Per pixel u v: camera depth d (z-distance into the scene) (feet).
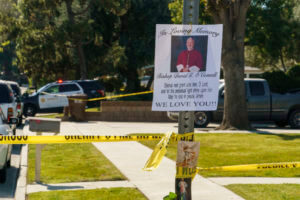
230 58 69.21
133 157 42.88
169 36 17.43
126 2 122.83
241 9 67.77
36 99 99.35
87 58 133.80
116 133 62.08
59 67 133.80
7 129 34.12
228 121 69.62
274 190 29.58
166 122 88.22
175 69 17.54
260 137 59.16
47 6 115.03
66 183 32.01
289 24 112.68
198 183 31.76
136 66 136.87
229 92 69.51
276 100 75.41
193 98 17.67
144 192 29.19
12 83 83.92
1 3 133.69
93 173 35.22
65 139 20.33
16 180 35.14
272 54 115.44
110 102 88.48
